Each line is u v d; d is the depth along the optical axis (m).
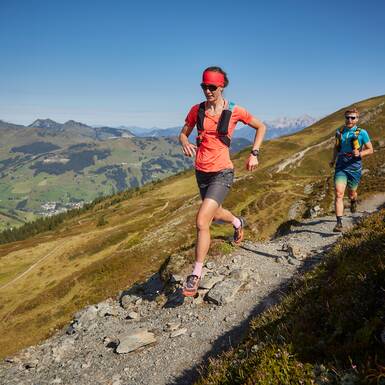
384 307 4.62
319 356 4.40
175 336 8.02
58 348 9.01
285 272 10.16
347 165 13.02
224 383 4.80
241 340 6.54
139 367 7.28
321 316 5.31
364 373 3.65
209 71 6.42
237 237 8.43
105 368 7.61
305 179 97.62
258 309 8.20
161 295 10.65
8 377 8.30
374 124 133.62
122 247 104.81
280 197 75.50
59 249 129.00
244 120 6.81
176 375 6.69
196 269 7.02
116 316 10.45
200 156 6.97
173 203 158.25
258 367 4.41
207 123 6.75
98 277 60.81
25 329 58.44
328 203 44.09
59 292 62.97
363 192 27.50
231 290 9.27
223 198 6.95
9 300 97.31
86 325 10.32
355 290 5.28
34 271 112.88
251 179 99.19
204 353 7.10
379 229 9.16
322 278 7.29
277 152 171.62
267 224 64.62
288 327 5.34
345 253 7.75
